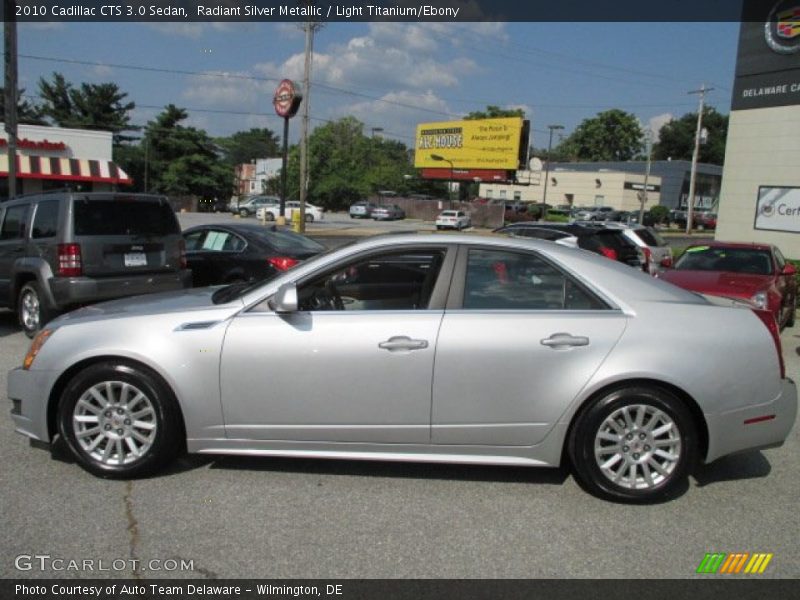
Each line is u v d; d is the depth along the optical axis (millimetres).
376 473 4320
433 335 3936
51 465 4316
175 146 69188
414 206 68125
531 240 4293
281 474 4262
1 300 8664
